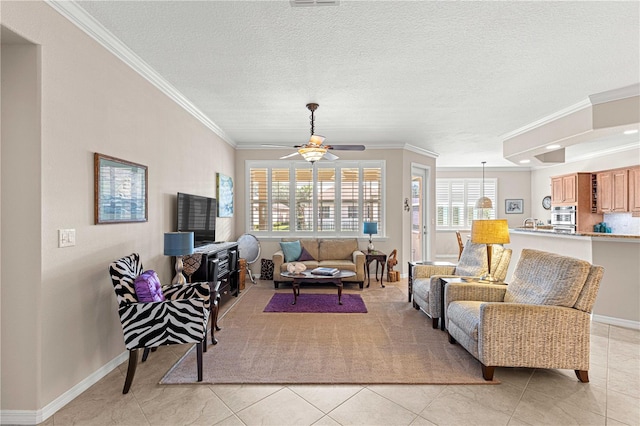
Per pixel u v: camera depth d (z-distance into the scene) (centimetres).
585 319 242
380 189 647
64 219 216
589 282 245
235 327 363
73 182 224
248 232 649
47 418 202
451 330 310
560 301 248
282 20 233
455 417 202
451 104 409
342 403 217
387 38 257
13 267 198
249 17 229
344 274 471
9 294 198
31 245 197
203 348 297
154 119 331
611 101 371
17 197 198
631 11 222
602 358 287
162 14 226
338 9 220
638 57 287
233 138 600
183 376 251
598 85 349
